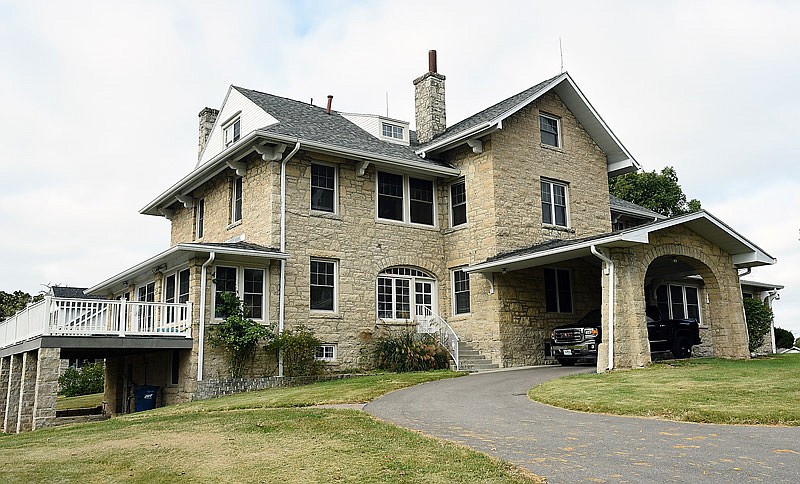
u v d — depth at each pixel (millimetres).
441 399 12516
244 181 20109
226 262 17703
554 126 23250
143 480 6590
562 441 7887
